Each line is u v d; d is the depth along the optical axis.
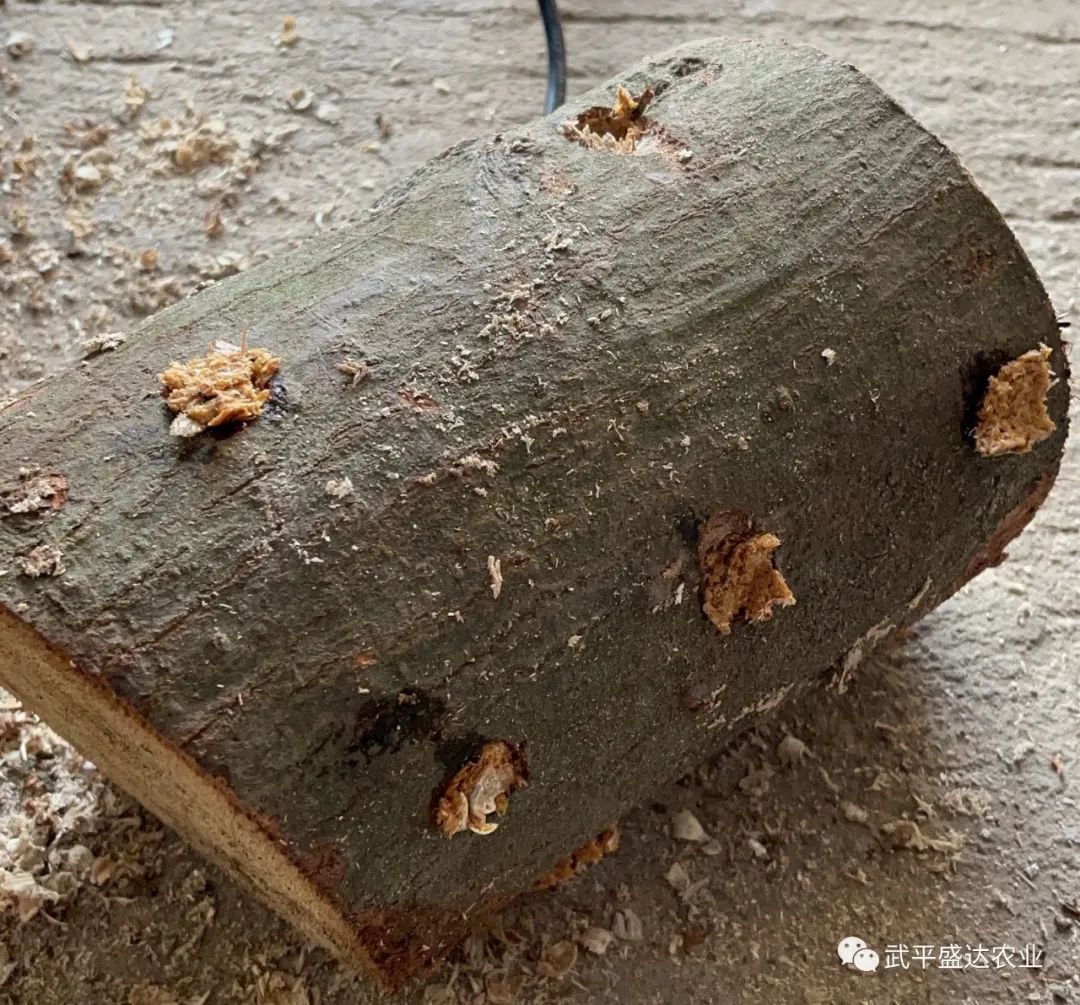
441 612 0.75
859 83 0.94
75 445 0.76
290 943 1.08
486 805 0.79
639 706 0.85
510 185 0.89
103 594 0.71
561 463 0.78
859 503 0.90
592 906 1.12
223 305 0.85
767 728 1.23
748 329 0.84
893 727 1.24
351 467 0.75
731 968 1.10
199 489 0.74
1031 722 1.26
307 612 0.72
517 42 1.86
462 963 1.08
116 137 1.71
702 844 1.16
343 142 1.73
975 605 1.33
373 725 0.74
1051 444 1.02
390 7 1.88
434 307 0.81
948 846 1.17
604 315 0.82
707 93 0.95
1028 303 0.94
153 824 1.14
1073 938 1.13
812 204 0.88
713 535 0.83
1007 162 1.77
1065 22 1.94
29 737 1.17
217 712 0.70
